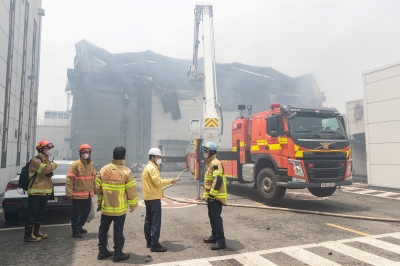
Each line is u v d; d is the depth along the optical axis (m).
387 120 13.46
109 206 3.98
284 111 7.80
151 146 33.22
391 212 7.56
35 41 18.53
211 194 4.52
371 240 4.99
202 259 4.05
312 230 5.69
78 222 5.27
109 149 30.95
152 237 4.39
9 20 11.97
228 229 5.78
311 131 7.93
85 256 4.21
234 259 4.05
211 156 4.89
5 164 11.62
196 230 5.73
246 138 10.01
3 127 11.27
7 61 11.74
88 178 5.43
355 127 22.41
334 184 7.71
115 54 33.56
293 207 8.29
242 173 10.04
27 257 4.16
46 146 5.11
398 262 3.93
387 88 13.52
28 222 4.94
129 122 32.16
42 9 19.39
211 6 16.41
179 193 11.42
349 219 6.69
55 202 6.11
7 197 5.89
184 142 34.19
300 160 7.57
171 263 3.90
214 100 14.66
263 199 9.77
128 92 32.25
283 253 4.32
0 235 5.36
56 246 4.71
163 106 34.03
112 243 4.90
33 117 18.95
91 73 30.36
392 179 13.09
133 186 4.16
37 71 19.50
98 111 30.91
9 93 12.16
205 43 15.66
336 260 4.01
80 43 30.38
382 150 13.66
